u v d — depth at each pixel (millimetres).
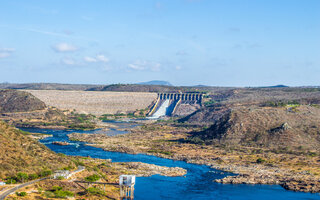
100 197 108062
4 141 128375
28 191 100500
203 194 123625
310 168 163375
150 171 154000
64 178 118375
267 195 123188
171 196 120500
